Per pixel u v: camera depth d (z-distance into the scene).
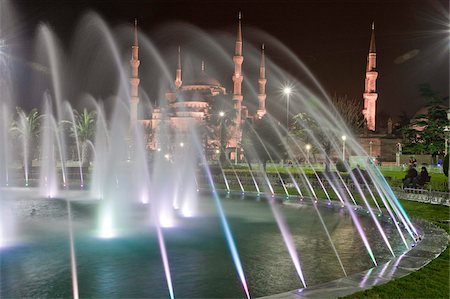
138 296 10.27
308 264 13.23
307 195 34.09
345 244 16.14
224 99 85.81
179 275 11.88
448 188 30.03
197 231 18.33
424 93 63.09
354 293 9.16
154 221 20.84
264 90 99.06
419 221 19.89
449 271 10.98
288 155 63.66
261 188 40.19
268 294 10.53
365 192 34.50
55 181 48.88
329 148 66.00
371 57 99.19
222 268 12.60
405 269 11.17
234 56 93.94
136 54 89.19
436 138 62.75
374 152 95.31
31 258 13.41
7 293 10.38
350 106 70.88
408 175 33.38
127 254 14.02
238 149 85.81
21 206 26.62
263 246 15.56
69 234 17.14
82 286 10.89
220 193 36.91
